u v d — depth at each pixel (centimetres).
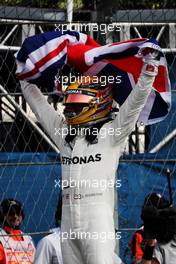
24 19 1611
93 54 1091
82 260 1023
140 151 1845
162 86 1089
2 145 1576
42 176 1450
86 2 1772
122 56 1074
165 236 1119
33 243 1346
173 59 1580
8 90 1728
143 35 1725
